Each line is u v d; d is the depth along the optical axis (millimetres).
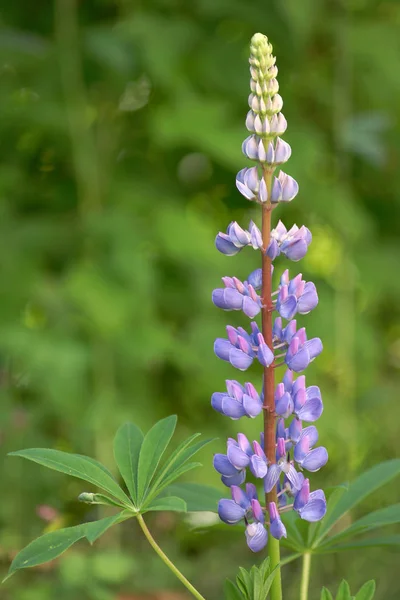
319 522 1142
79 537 1057
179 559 1889
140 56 2137
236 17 2221
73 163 2275
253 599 1061
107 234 2084
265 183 1063
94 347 2137
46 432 2154
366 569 1914
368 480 1198
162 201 2213
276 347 1076
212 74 2256
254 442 1056
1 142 2281
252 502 1055
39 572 1615
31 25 2262
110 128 2283
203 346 2168
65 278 2146
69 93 2180
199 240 2104
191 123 2055
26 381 2051
